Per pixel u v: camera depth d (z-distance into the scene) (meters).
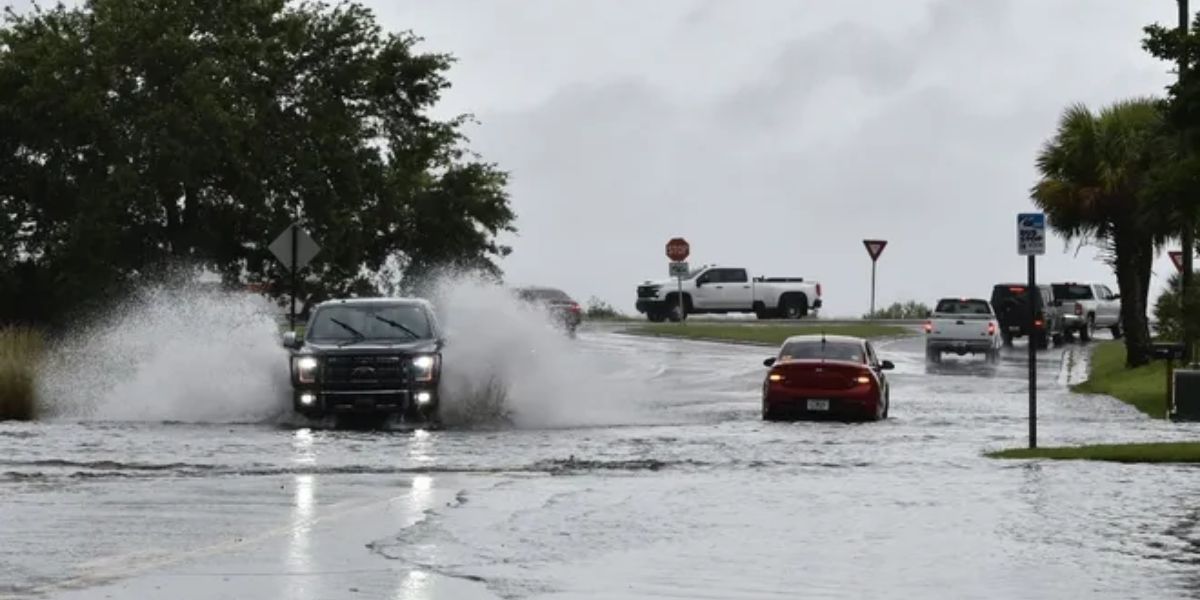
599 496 35.34
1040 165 92.56
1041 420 61.81
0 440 50.34
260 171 102.94
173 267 101.38
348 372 57.00
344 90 109.88
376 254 114.62
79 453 45.97
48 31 103.81
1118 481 38.62
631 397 71.12
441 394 58.38
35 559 26.05
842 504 34.06
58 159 99.88
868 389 60.62
